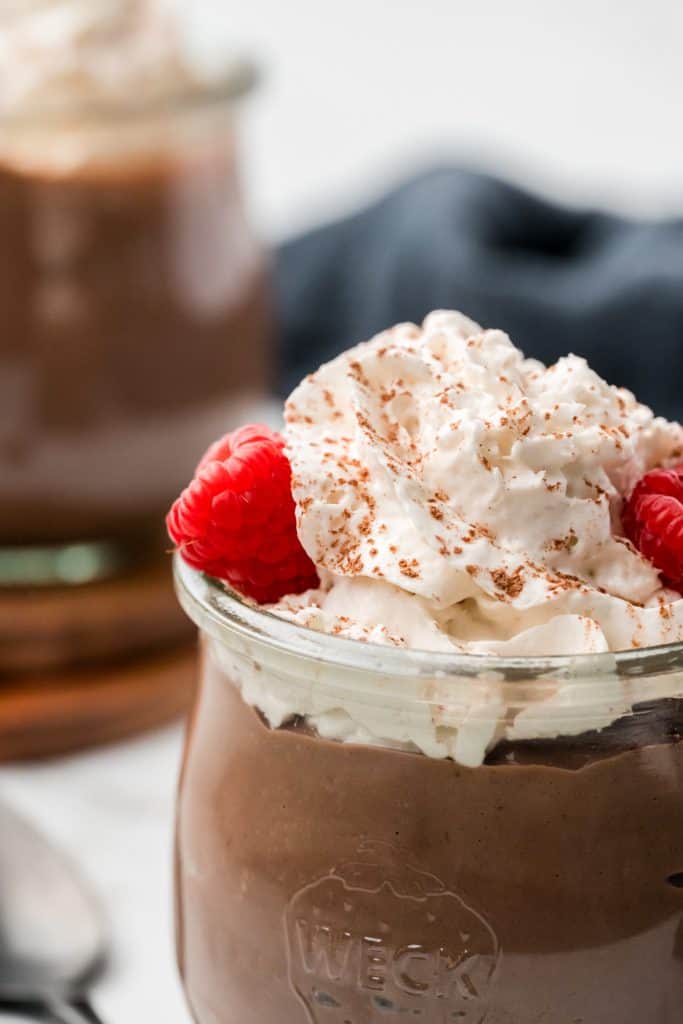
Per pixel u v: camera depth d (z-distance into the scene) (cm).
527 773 36
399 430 39
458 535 38
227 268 54
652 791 36
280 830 37
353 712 36
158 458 54
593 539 38
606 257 72
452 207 73
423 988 37
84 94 52
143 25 54
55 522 53
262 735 37
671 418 67
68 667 52
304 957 37
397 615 37
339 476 38
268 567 38
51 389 52
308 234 76
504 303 68
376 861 36
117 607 52
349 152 96
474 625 38
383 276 72
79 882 46
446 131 95
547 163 94
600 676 36
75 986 44
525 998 36
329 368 40
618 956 36
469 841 36
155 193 52
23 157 51
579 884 36
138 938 45
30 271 51
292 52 96
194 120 53
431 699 36
